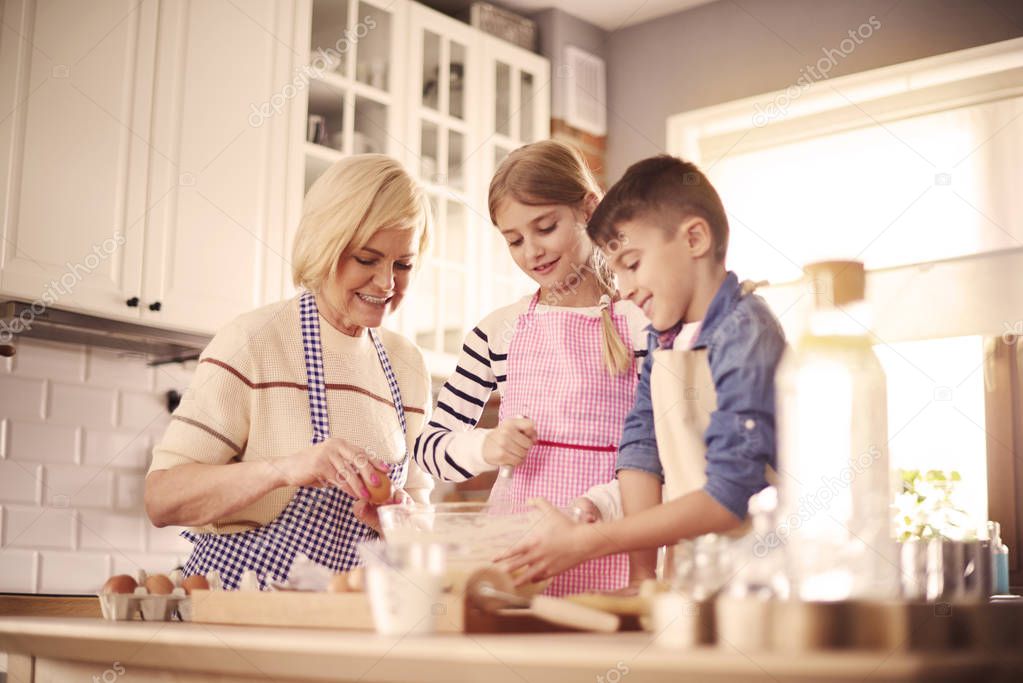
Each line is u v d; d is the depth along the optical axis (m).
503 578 1.04
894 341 3.16
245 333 1.70
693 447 1.23
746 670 0.74
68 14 2.56
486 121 3.53
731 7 3.62
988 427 3.01
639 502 1.30
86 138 2.57
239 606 1.25
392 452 1.80
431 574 1.02
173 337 2.75
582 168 1.65
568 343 1.54
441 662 0.86
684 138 3.68
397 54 3.29
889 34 3.33
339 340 1.77
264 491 1.53
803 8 3.48
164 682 1.17
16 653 1.39
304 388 1.72
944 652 0.82
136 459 2.94
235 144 2.86
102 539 2.85
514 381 1.58
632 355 1.53
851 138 3.36
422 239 1.81
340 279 1.71
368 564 1.04
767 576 0.91
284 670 0.99
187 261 2.74
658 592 1.03
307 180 3.07
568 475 1.48
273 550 1.62
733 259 3.52
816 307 1.52
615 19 3.84
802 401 1.24
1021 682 0.88
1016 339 3.00
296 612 1.19
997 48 3.12
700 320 1.30
